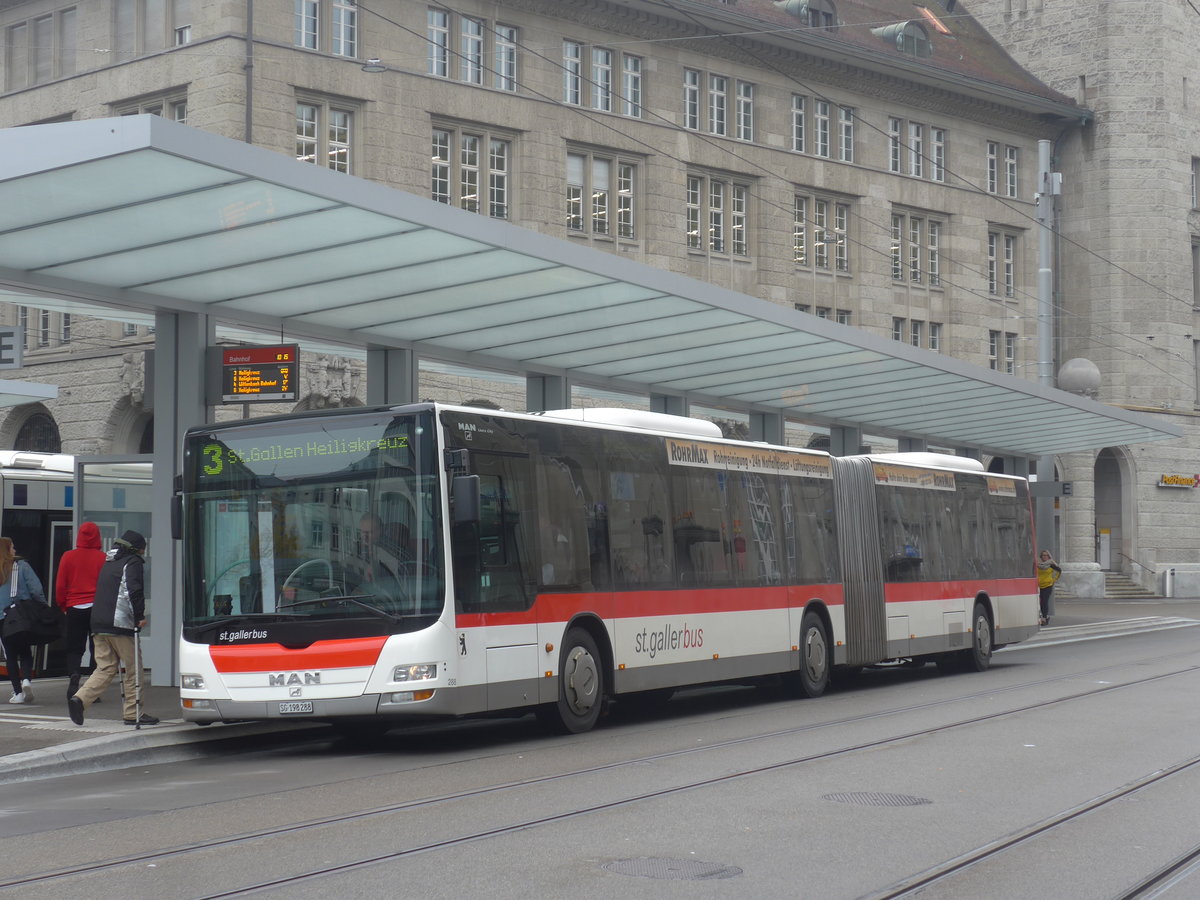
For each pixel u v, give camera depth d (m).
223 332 21.25
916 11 54.81
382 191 14.73
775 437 30.02
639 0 41.94
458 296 18.53
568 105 40.75
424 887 7.43
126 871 7.88
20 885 7.55
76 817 9.77
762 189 46.41
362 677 13.03
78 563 15.91
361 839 8.74
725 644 17.39
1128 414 33.69
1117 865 8.30
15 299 18.81
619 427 16.16
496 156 39.88
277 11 35.31
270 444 13.82
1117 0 57.75
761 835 8.91
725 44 45.09
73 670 15.84
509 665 13.87
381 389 21.17
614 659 15.45
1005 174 55.19
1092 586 56.16
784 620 18.70
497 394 40.16
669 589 16.48
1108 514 59.25
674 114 43.91
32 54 39.53
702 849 8.47
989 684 20.75
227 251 15.82
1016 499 26.39
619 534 15.78
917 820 9.51
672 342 22.39
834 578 20.09
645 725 15.84
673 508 16.80
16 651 16.70
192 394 17.77
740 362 24.47
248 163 13.30
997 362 54.78
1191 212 59.34
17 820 9.66
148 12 36.97
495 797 10.37
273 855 8.28
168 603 17.73
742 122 46.28
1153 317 57.72
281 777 11.78
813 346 23.31
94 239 15.20
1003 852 8.60
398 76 37.22
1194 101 59.62
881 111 50.38
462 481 13.05
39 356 40.78
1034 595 26.64
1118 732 14.43
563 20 41.09
